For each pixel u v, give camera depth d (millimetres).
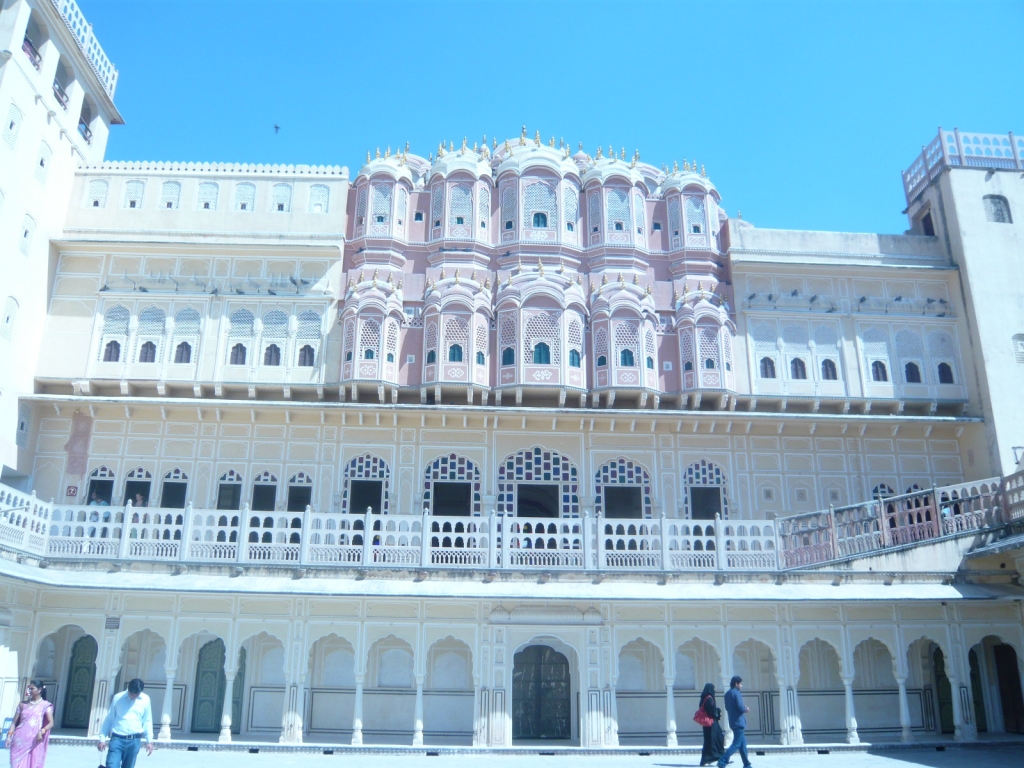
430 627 15750
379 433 20406
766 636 15914
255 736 17156
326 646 17922
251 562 15883
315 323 21203
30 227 20156
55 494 19641
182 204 22188
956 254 22609
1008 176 23188
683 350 21484
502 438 20547
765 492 20781
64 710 17828
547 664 17797
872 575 16219
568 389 20500
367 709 17531
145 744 9508
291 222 22172
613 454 20672
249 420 20391
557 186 22906
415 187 23359
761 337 22031
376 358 20453
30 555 15555
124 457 20031
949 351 22141
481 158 23578
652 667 17984
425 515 16375
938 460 21438
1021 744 15781
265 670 17891
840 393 21594
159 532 16500
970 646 16219
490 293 21703
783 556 16453
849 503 20875
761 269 22562
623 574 16047
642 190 23422
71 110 22109
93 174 22234
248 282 21453
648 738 17484
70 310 20953
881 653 18375
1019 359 21438
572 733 17219
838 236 23234
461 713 17469
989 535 16719
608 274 22359
